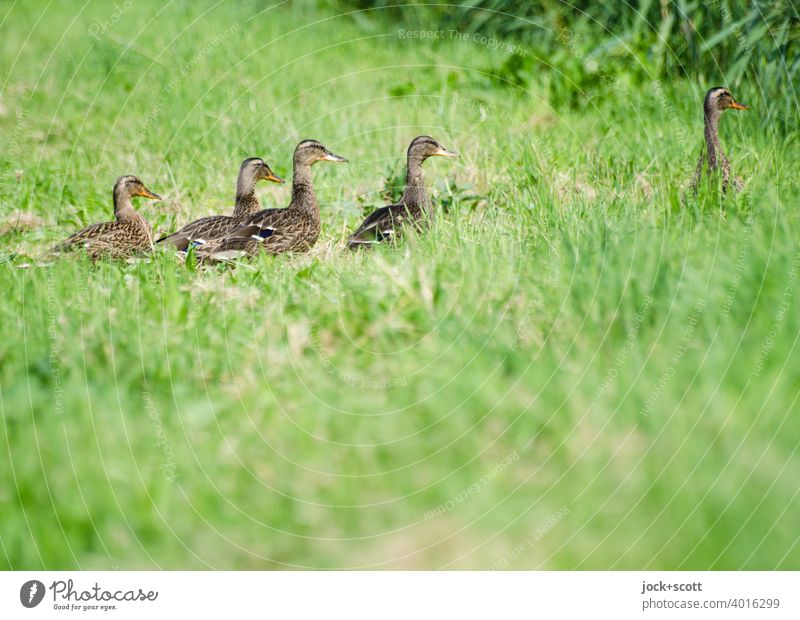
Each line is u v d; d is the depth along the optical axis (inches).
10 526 384.2
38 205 801.6
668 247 546.9
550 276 533.3
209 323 516.1
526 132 898.1
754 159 760.3
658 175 747.4
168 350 482.9
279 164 909.2
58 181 852.6
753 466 384.8
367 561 384.5
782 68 866.1
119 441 418.3
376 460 415.5
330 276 585.0
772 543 372.5
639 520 385.1
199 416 434.9
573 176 770.2
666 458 395.5
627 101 944.9
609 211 649.0
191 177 864.9
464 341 473.7
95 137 959.0
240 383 467.2
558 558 386.9
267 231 685.9
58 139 964.6
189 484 403.9
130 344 486.0
